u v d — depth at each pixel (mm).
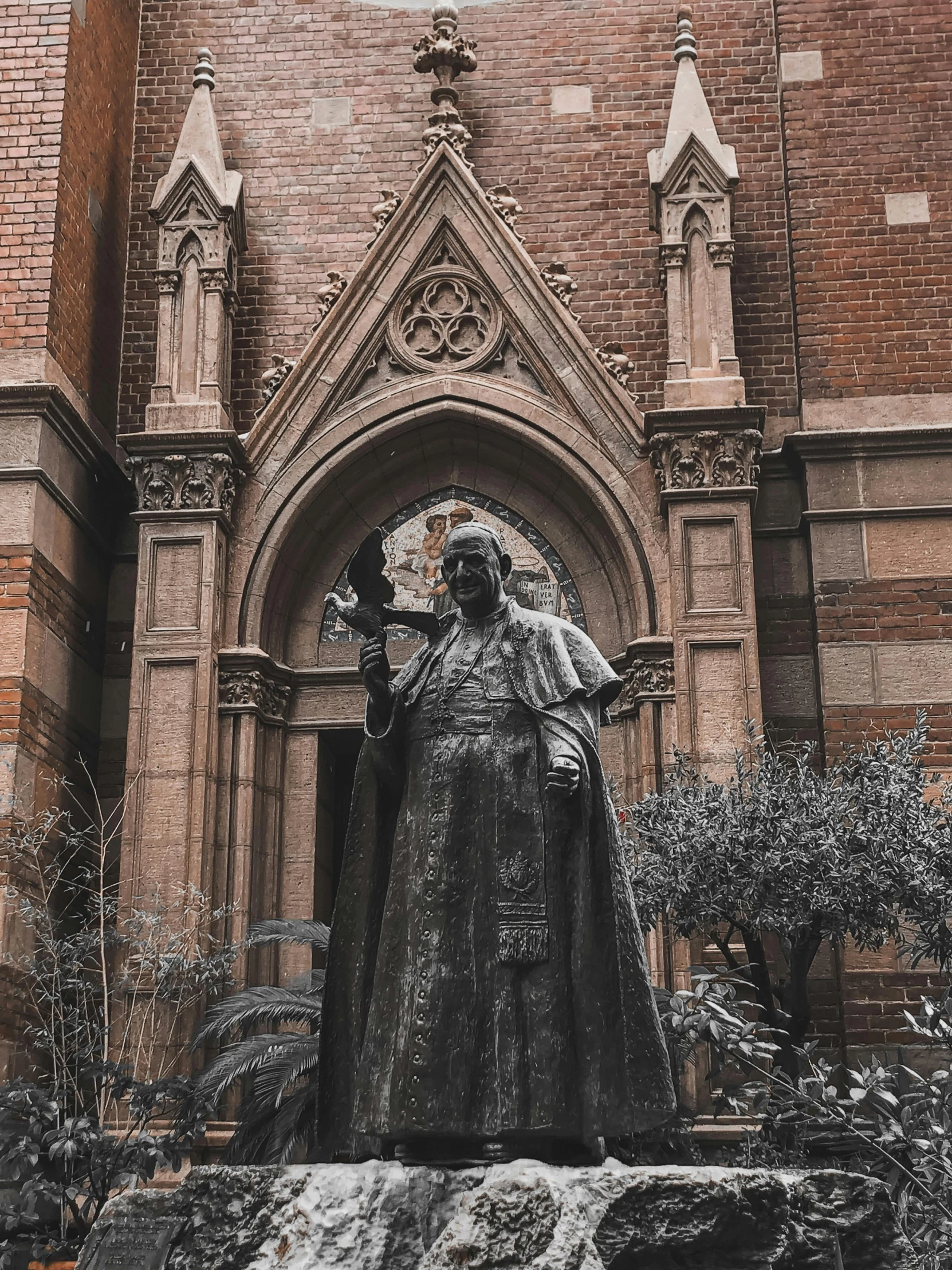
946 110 13070
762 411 11758
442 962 4355
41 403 11523
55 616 11672
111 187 13656
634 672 11633
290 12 14617
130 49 14398
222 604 12070
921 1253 5250
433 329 12828
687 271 12453
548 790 4414
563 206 13859
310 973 9633
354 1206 3971
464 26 14461
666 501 11805
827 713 11477
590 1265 3613
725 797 9289
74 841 10828
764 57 14094
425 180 13102
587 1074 4250
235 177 13094
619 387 12367
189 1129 9078
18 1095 9031
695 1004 7023
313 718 12242
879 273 12656
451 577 4828
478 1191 3787
